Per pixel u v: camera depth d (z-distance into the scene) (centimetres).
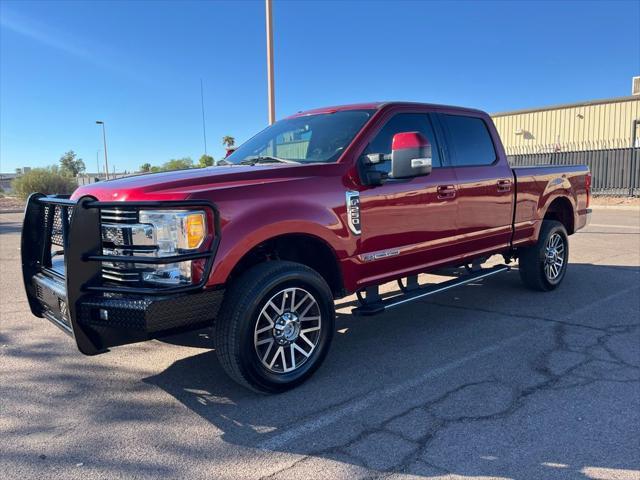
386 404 366
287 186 387
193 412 360
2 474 287
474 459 296
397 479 279
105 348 353
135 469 291
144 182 369
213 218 345
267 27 1124
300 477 281
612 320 549
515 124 3198
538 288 670
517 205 603
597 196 2450
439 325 546
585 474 281
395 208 456
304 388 395
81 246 338
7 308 641
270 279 365
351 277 430
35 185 3872
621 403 360
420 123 506
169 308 333
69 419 351
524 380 402
